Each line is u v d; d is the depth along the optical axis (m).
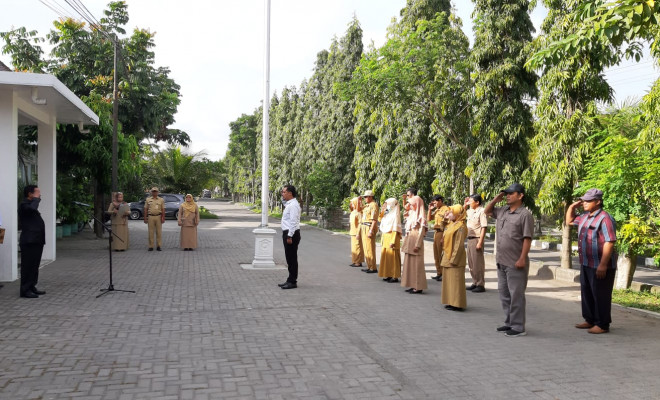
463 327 6.84
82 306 7.67
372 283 10.25
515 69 12.41
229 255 14.66
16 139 9.88
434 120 14.74
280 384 4.64
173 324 6.73
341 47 26.88
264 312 7.54
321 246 18.08
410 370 5.09
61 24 25.17
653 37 7.46
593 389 4.64
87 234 20.45
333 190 26.73
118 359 5.27
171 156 37.41
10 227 9.70
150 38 27.27
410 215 9.30
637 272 13.76
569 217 7.12
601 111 11.75
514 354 5.67
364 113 22.88
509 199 6.57
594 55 10.10
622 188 8.73
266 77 12.37
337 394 4.44
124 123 25.98
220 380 4.72
